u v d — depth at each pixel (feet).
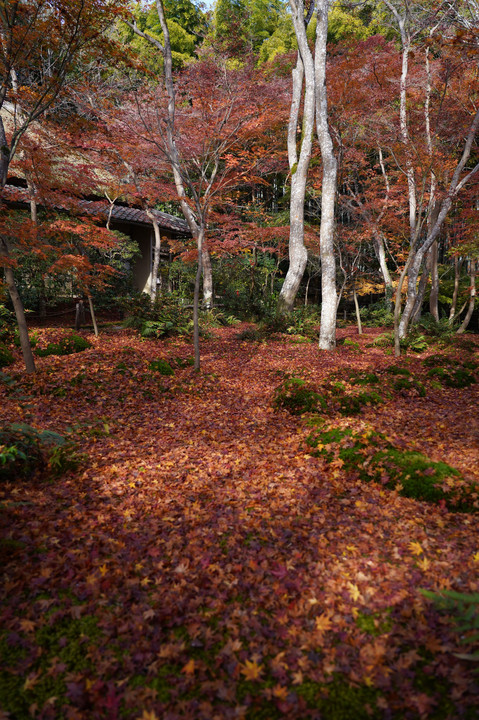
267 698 6.88
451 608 8.27
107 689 7.14
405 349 42.42
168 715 6.64
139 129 43.37
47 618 8.52
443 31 39.65
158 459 17.35
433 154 37.63
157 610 8.82
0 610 8.66
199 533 11.74
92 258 51.37
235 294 67.21
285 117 57.00
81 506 13.05
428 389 27.71
